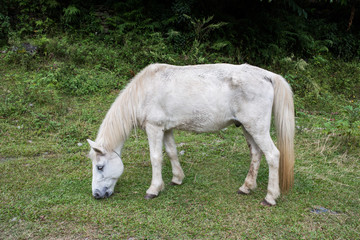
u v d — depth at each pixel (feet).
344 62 33.99
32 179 12.31
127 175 13.08
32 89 20.42
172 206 10.55
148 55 25.90
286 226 9.39
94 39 28.43
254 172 11.39
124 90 11.34
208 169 13.69
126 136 11.27
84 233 9.01
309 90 25.62
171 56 26.50
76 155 14.67
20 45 25.14
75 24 29.19
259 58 30.22
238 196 11.27
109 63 25.50
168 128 11.21
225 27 31.07
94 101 21.09
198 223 9.52
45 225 9.34
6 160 14.01
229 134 18.01
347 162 14.32
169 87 10.68
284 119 10.50
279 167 10.78
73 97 21.31
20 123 17.43
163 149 16.11
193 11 31.17
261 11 33.40
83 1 30.48
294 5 28.94
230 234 9.00
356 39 36.50
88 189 11.69
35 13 29.17
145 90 10.91
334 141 16.07
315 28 36.65
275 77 10.62
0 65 23.52
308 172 13.19
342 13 38.52
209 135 17.93
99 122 18.49
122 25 28.89
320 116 21.39
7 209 10.07
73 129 16.92
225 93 10.38
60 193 11.28
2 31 27.22
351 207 10.54
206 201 10.88
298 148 15.90
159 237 8.89
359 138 16.03
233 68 10.68
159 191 11.50
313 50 34.22
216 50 29.30
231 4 33.94
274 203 10.57
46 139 16.30
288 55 32.63
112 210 10.19
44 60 24.50
